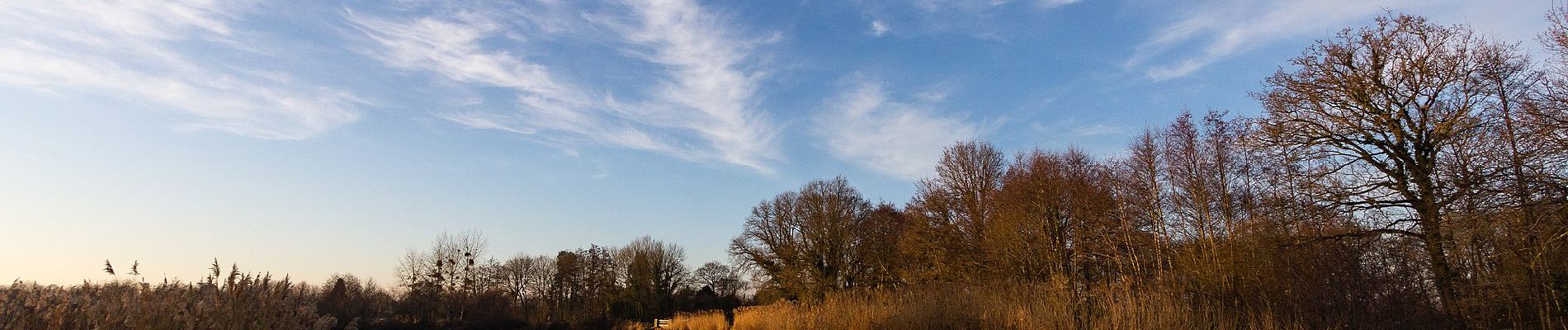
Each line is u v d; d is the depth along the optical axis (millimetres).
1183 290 18688
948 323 18781
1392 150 18562
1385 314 16422
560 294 64438
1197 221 24625
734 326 29109
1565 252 14648
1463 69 17500
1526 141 14844
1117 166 28375
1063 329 16062
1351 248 18219
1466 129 17031
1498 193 15211
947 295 20703
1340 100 19281
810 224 39750
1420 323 16656
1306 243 18984
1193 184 24844
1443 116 17672
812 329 21578
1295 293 18094
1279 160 20453
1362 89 18672
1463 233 15906
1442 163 17375
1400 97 18422
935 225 33469
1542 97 15086
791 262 39656
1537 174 14242
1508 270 15508
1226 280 20750
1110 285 19234
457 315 52250
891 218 42031
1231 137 23484
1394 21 18547
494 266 57031
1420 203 17953
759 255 40625
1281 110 20250
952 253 32125
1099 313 16859
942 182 34250
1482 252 16172
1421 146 18109
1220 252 21922
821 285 37531
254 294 7254
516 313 58688
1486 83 17125
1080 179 28625
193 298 7031
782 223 41062
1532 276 15000
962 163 33906
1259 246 20422
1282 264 19547
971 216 32625
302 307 7758
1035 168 29500
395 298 51219
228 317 6902
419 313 50375
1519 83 16734
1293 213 19703
